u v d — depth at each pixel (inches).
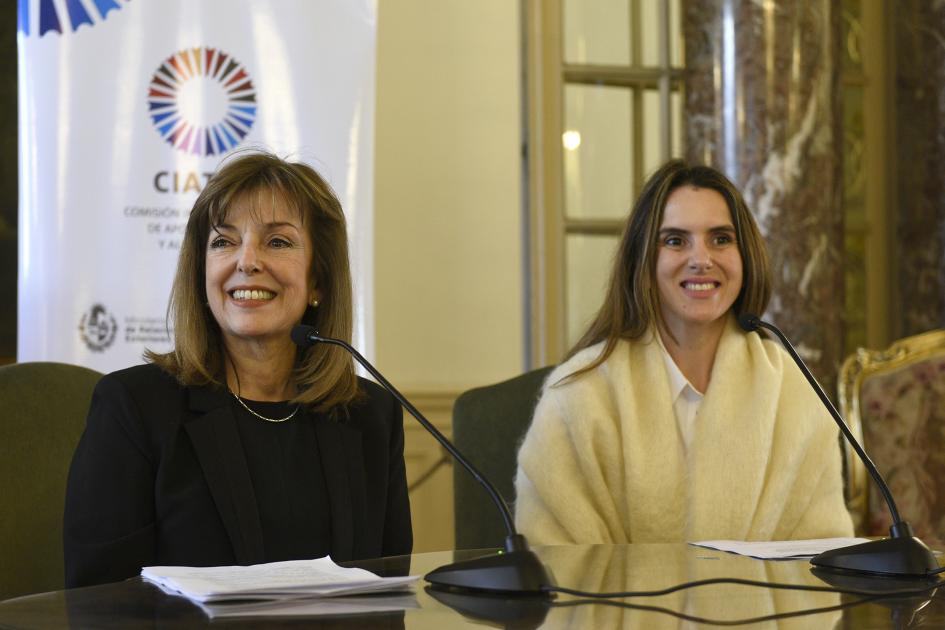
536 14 174.2
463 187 173.9
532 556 55.2
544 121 174.4
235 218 80.3
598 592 55.2
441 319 172.7
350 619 48.3
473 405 106.7
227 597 51.8
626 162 177.6
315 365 81.7
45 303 123.6
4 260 163.9
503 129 175.5
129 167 125.4
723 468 93.4
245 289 78.7
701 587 56.4
